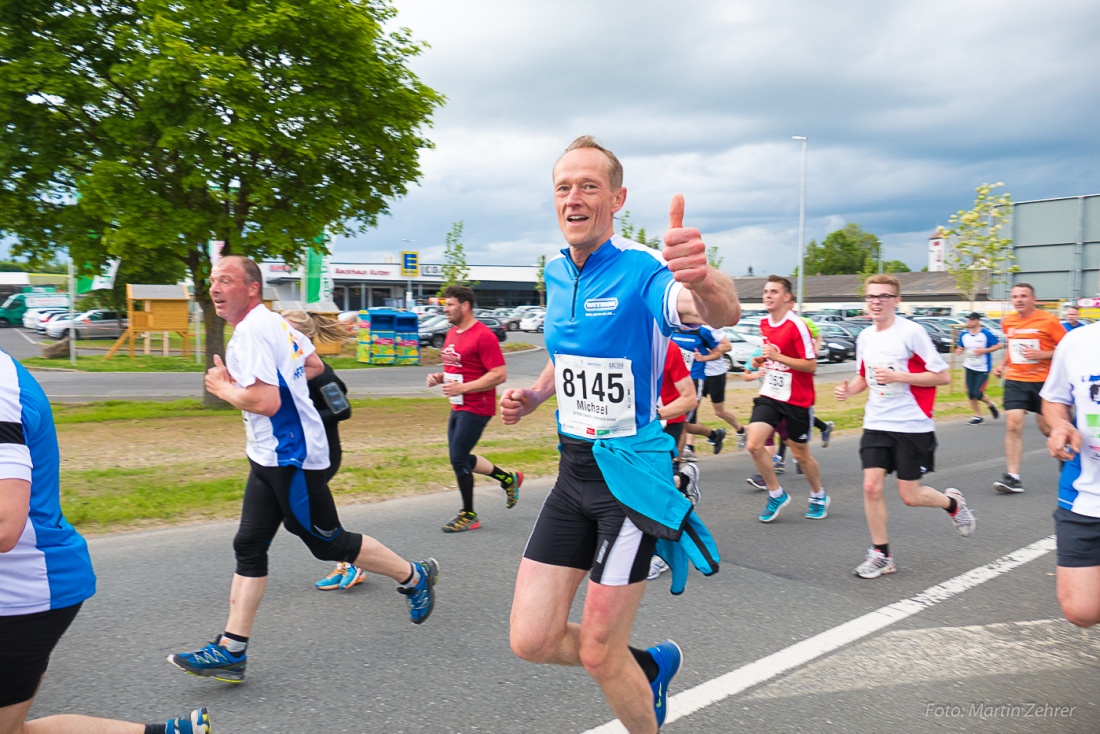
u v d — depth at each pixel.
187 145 11.62
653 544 2.61
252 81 11.41
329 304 35.28
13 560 2.09
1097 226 12.74
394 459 9.25
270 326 3.54
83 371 24.73
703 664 3.84
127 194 11.74
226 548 5.65
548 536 2.72
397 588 4.44
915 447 5.30
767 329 6.80
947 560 5.70
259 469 3.57
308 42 12.36
